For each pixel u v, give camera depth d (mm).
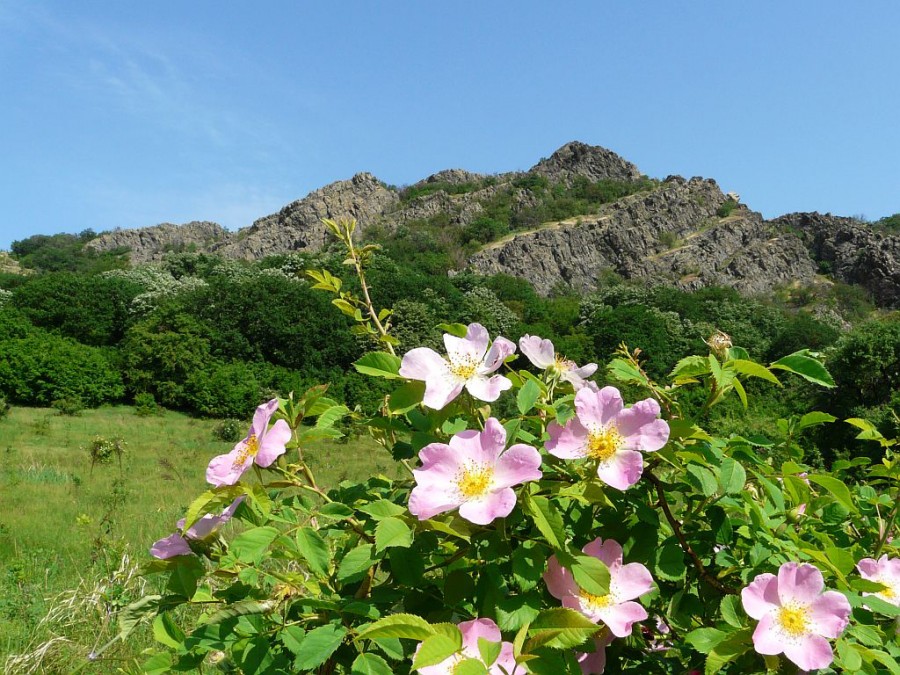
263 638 1377
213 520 1510
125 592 4758
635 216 111500
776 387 21422
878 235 102688
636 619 1358
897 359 27969
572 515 1543
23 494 11773
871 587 1452
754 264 100938
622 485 1367
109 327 49469
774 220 112812
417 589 1420
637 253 106562
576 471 1465
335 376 44562
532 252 104062
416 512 1293
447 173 139375
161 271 65500
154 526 8695
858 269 99562
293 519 1568
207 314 46094
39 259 112375
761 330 71312
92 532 8219
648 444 1394
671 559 1529
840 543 1953
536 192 122812
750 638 1312
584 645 1345
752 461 1721
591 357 56312
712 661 1293
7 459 16469
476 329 1616
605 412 1438
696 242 106438
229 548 1430
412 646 1343
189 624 3635
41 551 6961
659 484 1567
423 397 1553
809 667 1253
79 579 5578
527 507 1303
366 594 1491
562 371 1777
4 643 4270
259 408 1477
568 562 1278
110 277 54125
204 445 23547
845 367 28750
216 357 42969
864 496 2109
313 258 61219
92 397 36656
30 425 25969
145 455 19375
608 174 133625
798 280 100438
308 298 46594
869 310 90938
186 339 39656
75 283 49719
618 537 1550
